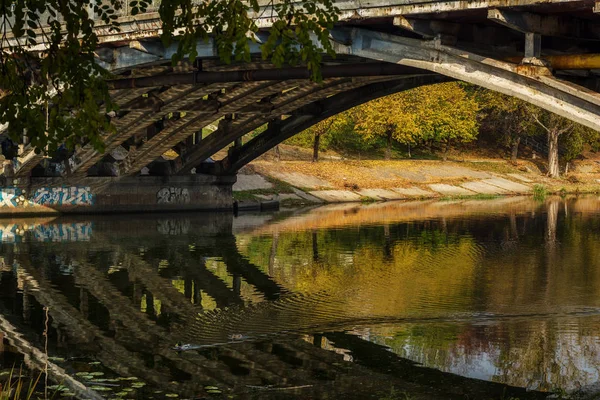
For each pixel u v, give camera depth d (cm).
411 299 3036
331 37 3083
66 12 1472
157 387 1989
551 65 2545
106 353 2317
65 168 6094
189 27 1446
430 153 12419
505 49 2902
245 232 5272
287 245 4631
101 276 3578
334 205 8012
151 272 3684
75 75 1448
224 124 6034
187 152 6400
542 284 3328
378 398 1902
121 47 4394
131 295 3170
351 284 3353
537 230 5503
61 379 2059
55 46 1465
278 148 9656
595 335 2484
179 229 5391
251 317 2759
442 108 11431
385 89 5125
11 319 2759
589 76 2748
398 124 10612
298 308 2909
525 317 2728
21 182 6000
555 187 10769
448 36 2817
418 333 2536
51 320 2748
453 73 2811
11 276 3547
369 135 10681
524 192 10200
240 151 6631
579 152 11850
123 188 6350
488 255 4222
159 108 4994
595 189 10888
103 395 1931
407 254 4262
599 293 3133
